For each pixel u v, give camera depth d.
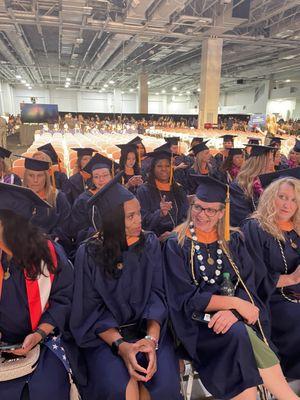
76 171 4.75
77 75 31.55
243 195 3.34
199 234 2.05
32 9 12.02
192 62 24.28
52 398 1.55
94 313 1.84
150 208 3.36
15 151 13.97
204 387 1.98
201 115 16.41
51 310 1.73
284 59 21.08
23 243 1.58
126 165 4.43
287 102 29.44
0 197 1.54
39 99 40.41
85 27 13.22
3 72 30.34
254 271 2.13
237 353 1.72
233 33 15.45
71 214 3.21
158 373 1.66
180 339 1.91
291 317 2.13
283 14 13.24
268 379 1.76
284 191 2.20
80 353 1.87
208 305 1.87
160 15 11.70
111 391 1.58
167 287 1.99
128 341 1.83
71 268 1.84
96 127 18.94
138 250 1.89
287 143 10.00
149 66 27.02
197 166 4.86
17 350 1.56
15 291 1.62
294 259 2.24
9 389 1.52
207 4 12.21
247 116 26.78
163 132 15.93
